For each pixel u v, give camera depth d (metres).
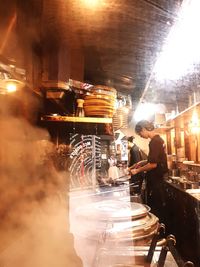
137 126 4.83
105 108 2.01
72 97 2.08
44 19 1.51
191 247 4.08
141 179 5.43
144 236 1.75
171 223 5.61
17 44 1.32
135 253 1.57
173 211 5.57
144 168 4.70
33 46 1.58
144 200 5.22
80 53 2.09
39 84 1.73
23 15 1.28
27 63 1.48
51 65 1.73
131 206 2.22
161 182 4.73
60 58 1.74
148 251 1.55
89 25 1.70
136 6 1.62
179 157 8.27
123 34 1.98
